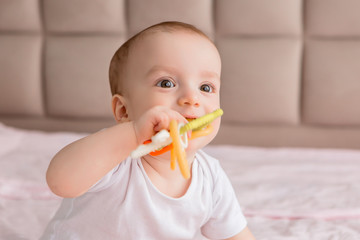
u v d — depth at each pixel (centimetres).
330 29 183
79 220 84
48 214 119
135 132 69
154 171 83
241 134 194
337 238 107
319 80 184
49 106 199
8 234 105
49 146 172
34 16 196
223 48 188
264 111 188
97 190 81
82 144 70
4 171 144
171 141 64
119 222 82
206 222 95
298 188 139
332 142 191
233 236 94
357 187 139
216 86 82
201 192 87
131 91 81
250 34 188
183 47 79
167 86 78
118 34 194
